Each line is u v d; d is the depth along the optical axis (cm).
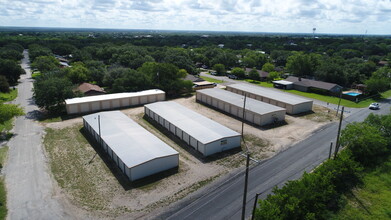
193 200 3031
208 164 3875
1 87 7881
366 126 4128
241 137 4894
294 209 2448
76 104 6059
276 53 16950
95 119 5072
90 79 9138
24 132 4981
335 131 5184
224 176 3544
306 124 5616
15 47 17500
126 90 7594
